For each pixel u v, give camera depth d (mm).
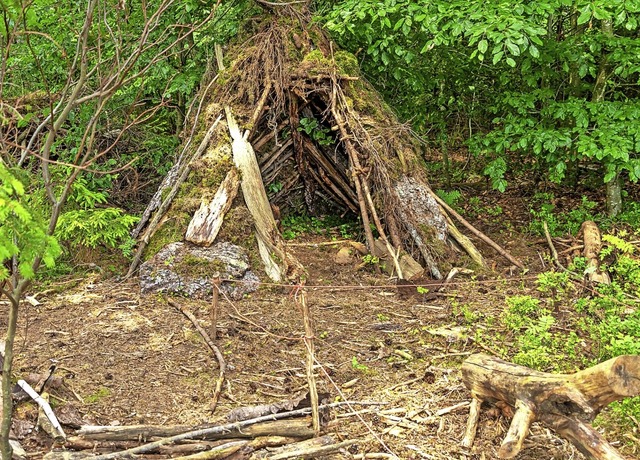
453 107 9148
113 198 7938
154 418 3891
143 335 4980
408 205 6609
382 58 7078
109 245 6652
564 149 7730
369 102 7098
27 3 3062
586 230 6977
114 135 7777
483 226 7930
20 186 2393
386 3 6469
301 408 3885
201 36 7613
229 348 4809
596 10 5863
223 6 7422
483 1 6238
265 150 7582
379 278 6301
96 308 5480
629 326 4547
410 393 4270
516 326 4922
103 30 4500
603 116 6863
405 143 7059
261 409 3818
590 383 3271
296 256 6828
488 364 3771
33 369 4352
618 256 6324
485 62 8250
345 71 7172
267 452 3512
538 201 8789
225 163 6508
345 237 7402
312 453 3486
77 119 7516
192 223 6055
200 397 4160
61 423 3707
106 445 3514
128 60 3334
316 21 7297
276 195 7895
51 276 6199
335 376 4473
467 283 6059
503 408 3740
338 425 3893
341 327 5223
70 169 4703
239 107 7035
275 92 7105
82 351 4680
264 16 7453
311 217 8109
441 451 3676
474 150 7641
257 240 6203
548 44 7180
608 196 7891
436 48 7867
